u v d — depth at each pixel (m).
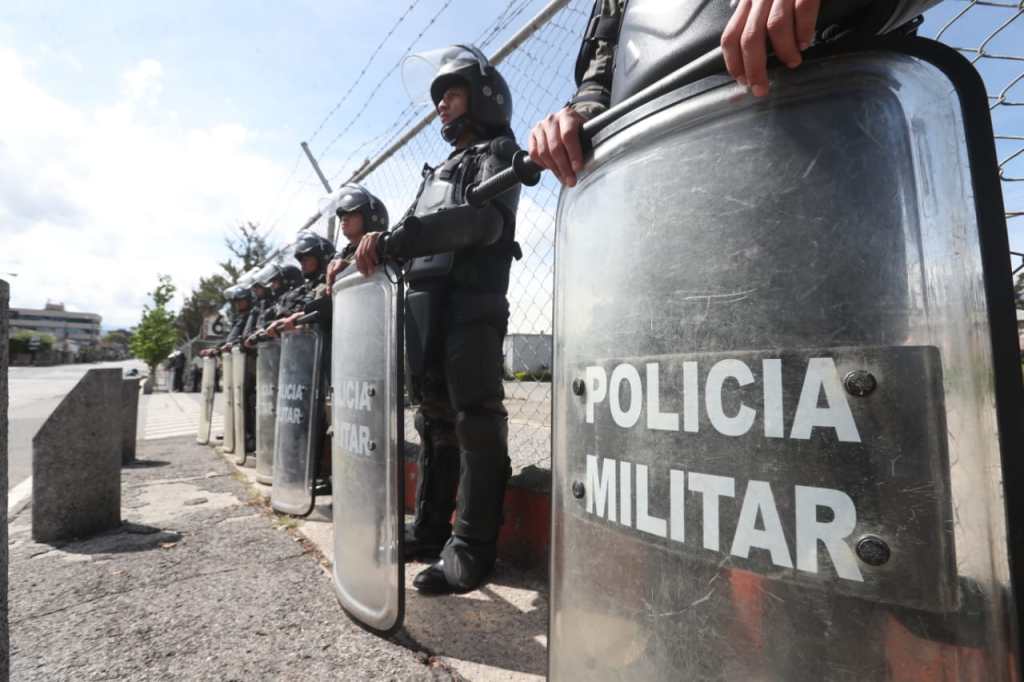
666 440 0.56
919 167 0.45
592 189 0.68
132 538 2.23
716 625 0.51
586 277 0.68
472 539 1.61
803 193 0.50
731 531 0.50
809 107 0.50
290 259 5.26
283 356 2.68
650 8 0.65
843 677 0.44
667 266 0.57
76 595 1.64
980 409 0.41
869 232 0.46
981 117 0.43
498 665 1.22
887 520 0.44
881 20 0.53
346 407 1.47
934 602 0.42
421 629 1.39
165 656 1.27
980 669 0.40
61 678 1.18
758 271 0.51
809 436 0.47
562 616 0.68
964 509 0.41
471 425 1.61
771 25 0.49
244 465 4.11
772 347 0.49
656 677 0.55
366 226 2.81
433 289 1.71
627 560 0.59
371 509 1.33
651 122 0.60
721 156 0.55
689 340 0.55
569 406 0.70
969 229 0.42
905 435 0.43
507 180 0.93
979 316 0.41
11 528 2.56
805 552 0.47
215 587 1.69
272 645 1.32
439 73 1.95
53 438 2.26
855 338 0.46
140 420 8.74
